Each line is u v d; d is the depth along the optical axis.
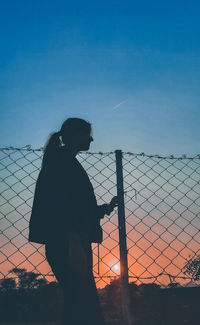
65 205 1.43
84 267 1.28
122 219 2.19
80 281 1.26
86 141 1.75
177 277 2.34
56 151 1.62
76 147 1.74
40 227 1.55
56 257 1.48
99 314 1.24
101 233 1.74
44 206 1.56
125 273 2.08
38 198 1.59
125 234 2.17
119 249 2.15
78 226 1.43
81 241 1.43
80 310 1.22
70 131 1.73
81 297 1.23
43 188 1.57
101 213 1.99
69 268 1.29
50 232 1.51
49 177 1.54
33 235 1.57
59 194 1.46
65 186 1.48
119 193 2.25
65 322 1.27
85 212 1.59
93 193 1.69
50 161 1.58
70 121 1.75
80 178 1.61
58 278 1.49
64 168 1.54
